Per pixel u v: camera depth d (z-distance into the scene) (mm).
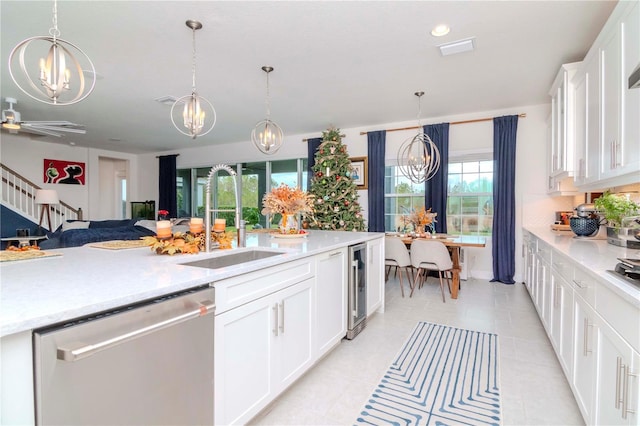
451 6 2396
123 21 2576
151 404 1193
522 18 2537
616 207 2490
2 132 6652
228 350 1532
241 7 2400
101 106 4789
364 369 2381
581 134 2828
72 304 1004
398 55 3168
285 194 3090
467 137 5254
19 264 1665
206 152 7961
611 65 2143
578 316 1862
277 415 1862
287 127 6152
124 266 1620
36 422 912
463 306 3854
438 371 2348
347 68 3480
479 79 3795
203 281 1391
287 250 2229
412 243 4242
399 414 1872
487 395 2053
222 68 3479
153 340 1195
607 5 2363
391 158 5863
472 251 5309
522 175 4906
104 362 1049
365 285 3178
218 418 1475
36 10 2412
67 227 5488
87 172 8070
